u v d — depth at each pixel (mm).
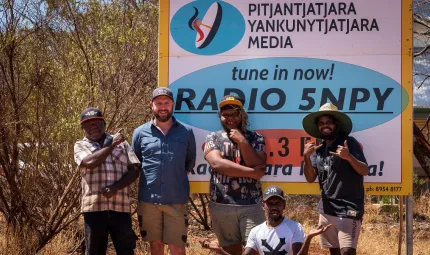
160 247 6449
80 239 9102
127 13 9211
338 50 6938
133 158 6219
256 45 7000
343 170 6164
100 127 6246
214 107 6996
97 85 8633
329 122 6305
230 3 7047
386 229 11984
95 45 8789
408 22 6895
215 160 6266
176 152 6316
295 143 6926
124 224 6199
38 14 8500
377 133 6867
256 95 6977
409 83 6859
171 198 6270
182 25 7070
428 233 12070
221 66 7023
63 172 8438
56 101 8445
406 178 6828
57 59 8711
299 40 6973
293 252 5559
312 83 6941
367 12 6934
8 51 8211
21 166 8500
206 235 11336
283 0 6992
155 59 9102
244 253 5730
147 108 8930
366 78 6906
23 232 8305
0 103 8164
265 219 6297
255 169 6211
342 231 6098
